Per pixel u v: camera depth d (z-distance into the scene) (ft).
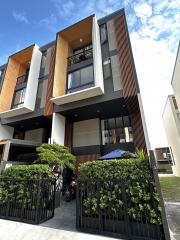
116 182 16.30
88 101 37.47
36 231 16.43
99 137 42.29
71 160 33.86
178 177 58.85
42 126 52.90
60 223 18.79
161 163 94.79
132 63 36.14
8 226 17.92
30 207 19.61
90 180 17.60
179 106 53.57
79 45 53.78
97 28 44.11
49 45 55.26
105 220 15.67
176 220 18.20
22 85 54.34
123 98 34.65
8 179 22.31
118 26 42.78
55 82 41.55
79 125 46.78
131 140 39.45
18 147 42.39
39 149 31.14
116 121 43.47
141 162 16.11
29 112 45.88
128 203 15.19
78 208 17.21
